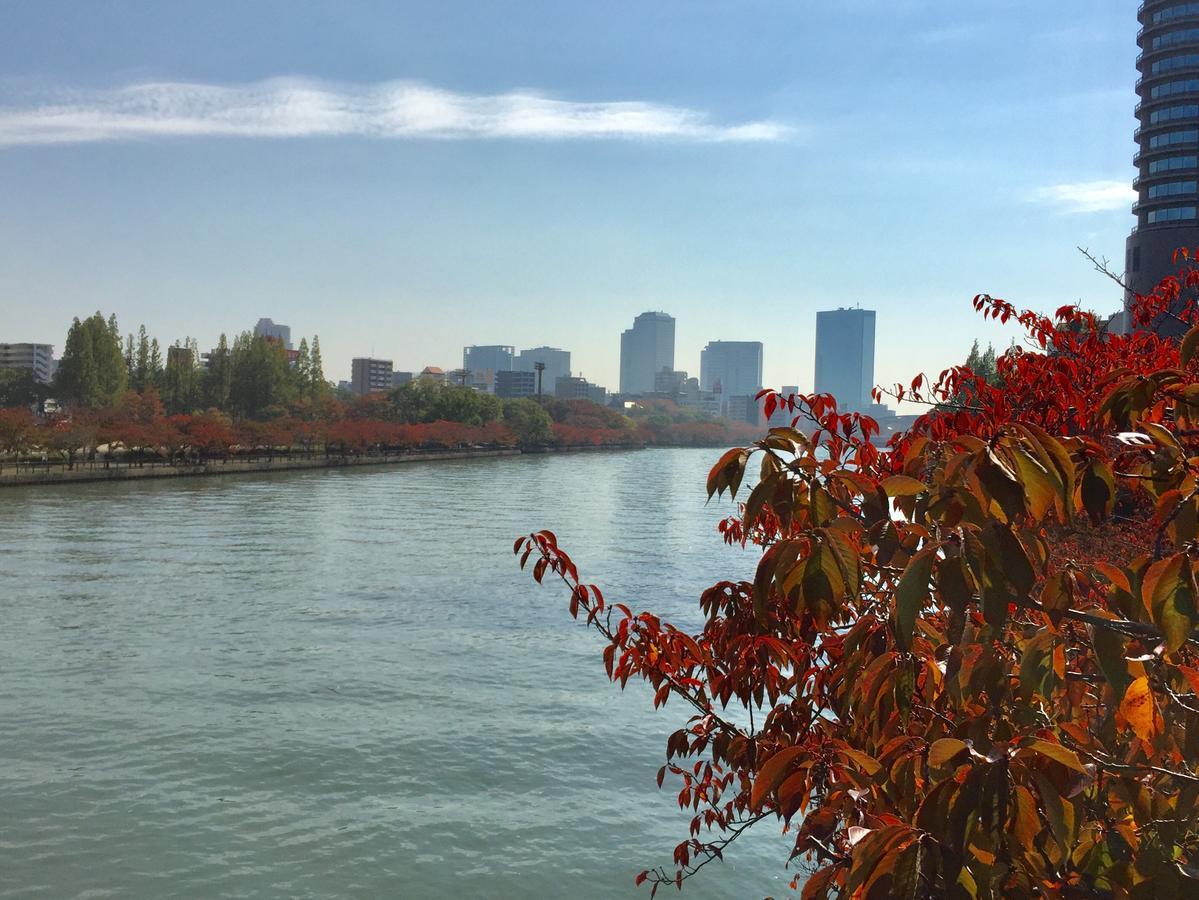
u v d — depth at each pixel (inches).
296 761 819.4
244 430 4990.2
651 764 827.4
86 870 626.8
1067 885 107.6
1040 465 91.4
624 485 4456.2
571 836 685.9
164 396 6284.5
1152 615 86.9
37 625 1302.9
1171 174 3152.1
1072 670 143.3
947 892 87.2
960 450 100.4
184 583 1630.2
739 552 2127.2
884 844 90.7
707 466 6663.4
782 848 657.6
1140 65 3348.9
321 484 4015.8
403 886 614.5
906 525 113.4
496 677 1083.9
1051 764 92.7
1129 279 3031.5
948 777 99.0
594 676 1092.5
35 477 3444.9
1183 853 113.7
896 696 121.3
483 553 2047.2
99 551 1956.2
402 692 1023.0
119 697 990.4
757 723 892.0
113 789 754.8
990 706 115.1
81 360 5206.7
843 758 144.6
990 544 91.7
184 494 3307.1
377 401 7121.1
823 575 103.7
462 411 7249.0
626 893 606.2
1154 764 125.6
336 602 1502.2
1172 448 100.0
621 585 1674.5
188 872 626.5
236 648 1199.6
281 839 674.8
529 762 826.2
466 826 700.7
